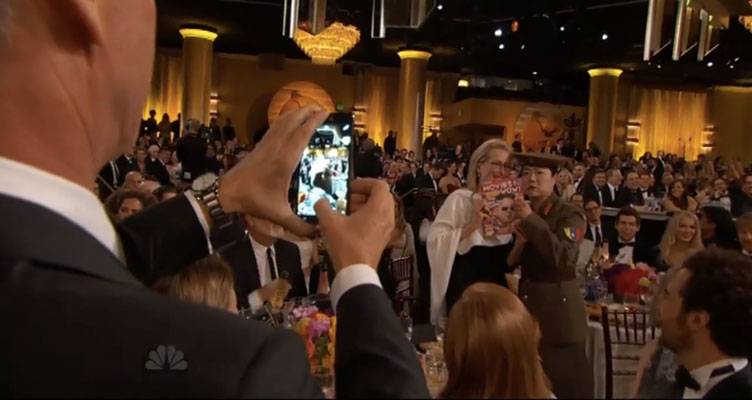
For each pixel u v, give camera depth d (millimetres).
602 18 14250
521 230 2635
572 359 2637
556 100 20359
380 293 609
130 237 698
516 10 14266
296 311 2191
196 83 17453
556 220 2783
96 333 431
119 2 555
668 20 7719
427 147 18297
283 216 734
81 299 438
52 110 512
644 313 3246
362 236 645
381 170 10375
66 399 420
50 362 424
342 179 859
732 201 9094
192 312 454
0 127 499
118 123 565
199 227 723
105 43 539
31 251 442
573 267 2709
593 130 19375
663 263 4289
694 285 1584
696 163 16938
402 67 18031
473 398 1172
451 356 1236
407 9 6609
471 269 2721
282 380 431
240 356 437
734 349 1558
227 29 17781
